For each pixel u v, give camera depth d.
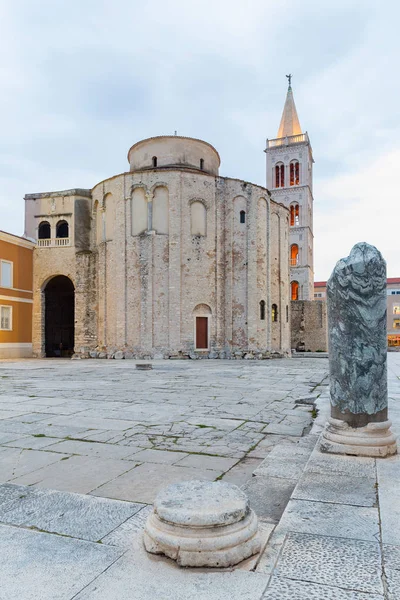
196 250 37.91
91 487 5.05
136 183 37.94
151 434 7.75
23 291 40.16
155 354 36.56
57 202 42.03
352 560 2.88
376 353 5.36
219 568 2.96
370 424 5.29
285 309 44.19
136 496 4.76
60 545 3.35
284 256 44.53
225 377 19.00
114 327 38.25
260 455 6.45
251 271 38.94
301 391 13.80
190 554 2.98
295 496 3.97
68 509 4.11
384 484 4.24
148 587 2.73
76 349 39.72
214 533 3.05
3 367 26.56
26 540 3.44
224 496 3.42
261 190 40.50
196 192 38.22
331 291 5.61
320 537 3.21
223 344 38.44
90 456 6.36
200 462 6.09
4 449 6.74
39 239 41.84
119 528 3.66
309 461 5.00
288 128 78.62
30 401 11.62
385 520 3.46
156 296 37.12
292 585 2.64
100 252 39.75
